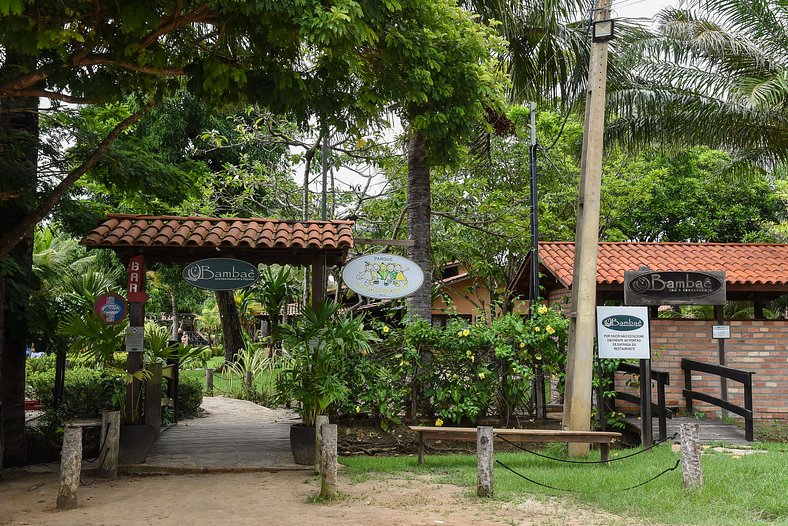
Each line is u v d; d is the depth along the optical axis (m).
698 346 12.99
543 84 13.93
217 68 8.17
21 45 7.03
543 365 11.41
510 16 12.66
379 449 10.89
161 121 23.33
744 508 6.96
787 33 14.57
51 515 7.14
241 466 9.50
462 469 9.35
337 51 7.64
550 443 10.89
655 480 8.10
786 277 12.73
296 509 7.24
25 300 10.25
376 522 6.64
